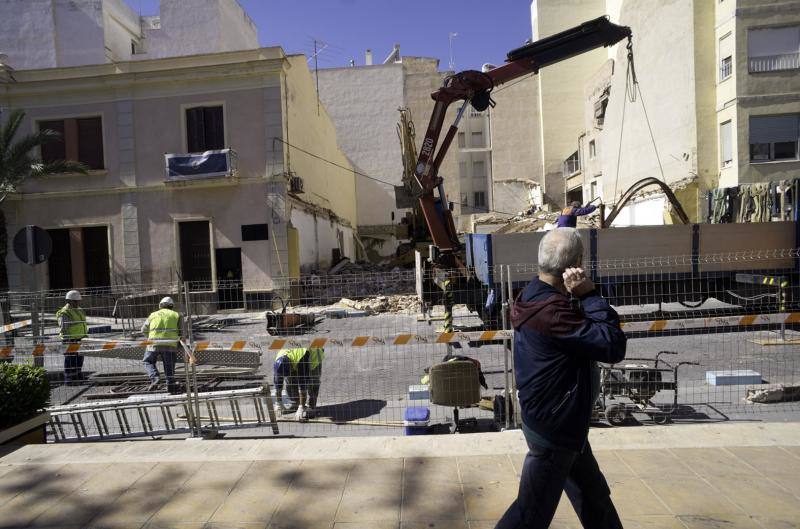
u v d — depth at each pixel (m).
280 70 18.00
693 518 3.19
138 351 7.84
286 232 18.23
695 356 8.81
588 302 2.47
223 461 4.28
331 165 28.92
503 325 5.03
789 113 18.45
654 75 23.02
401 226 21.89
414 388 6.94
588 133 34.03
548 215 33.22
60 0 25.47
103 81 18.47
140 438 5.80
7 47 25.53
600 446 4.28
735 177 18.73
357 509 3.47
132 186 18.62
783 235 10.52
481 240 10.57
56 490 3.87
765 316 5.12
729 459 3.97
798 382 7.12
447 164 41.34
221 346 5.45
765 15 18.31
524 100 42.09
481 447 4.38
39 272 18.91
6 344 8.36
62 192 18.81
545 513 2.49
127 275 18.80
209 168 18.02
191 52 24.45
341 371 8.80
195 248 18.73
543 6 38.84
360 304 15.22
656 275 10.45
